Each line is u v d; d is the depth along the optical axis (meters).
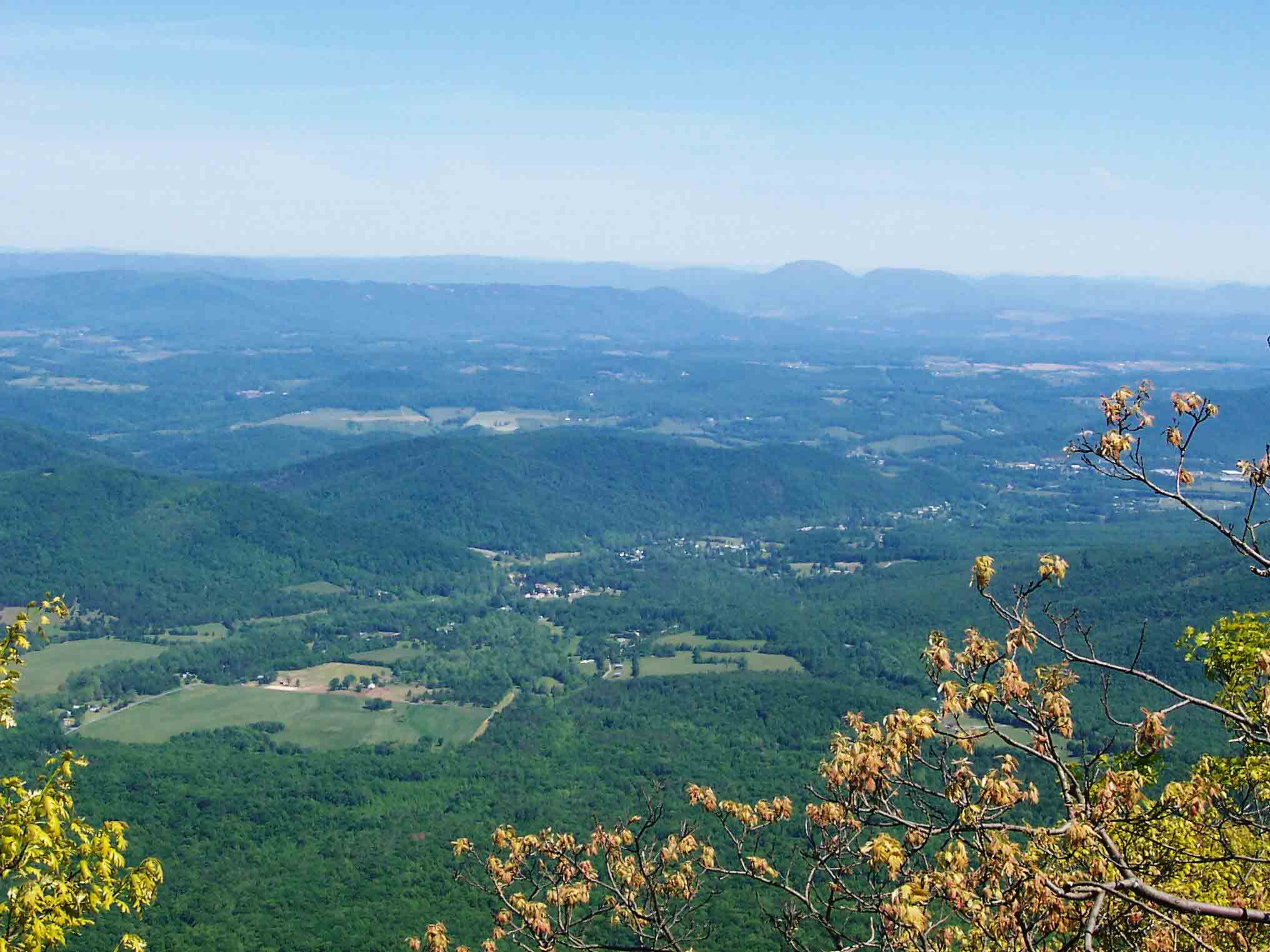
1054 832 12.54
